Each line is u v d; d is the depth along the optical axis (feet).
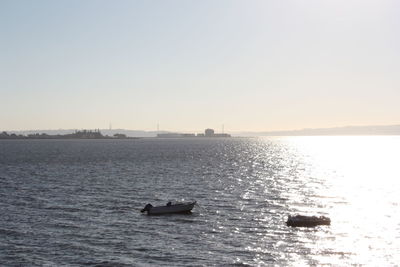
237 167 588.50
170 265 176.35
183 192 355.36
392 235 219.61
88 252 191.01
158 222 245.45
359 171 554.05
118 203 302.66
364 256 188.75
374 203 307.99
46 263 177.68
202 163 647.97
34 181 418.51
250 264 177.99
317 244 203.62
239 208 285.43
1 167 565.53
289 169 571.28
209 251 192.95
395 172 544.21
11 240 206.59
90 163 631.56
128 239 210.59
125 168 554.05
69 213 267.18
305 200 317.83
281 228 231.09
